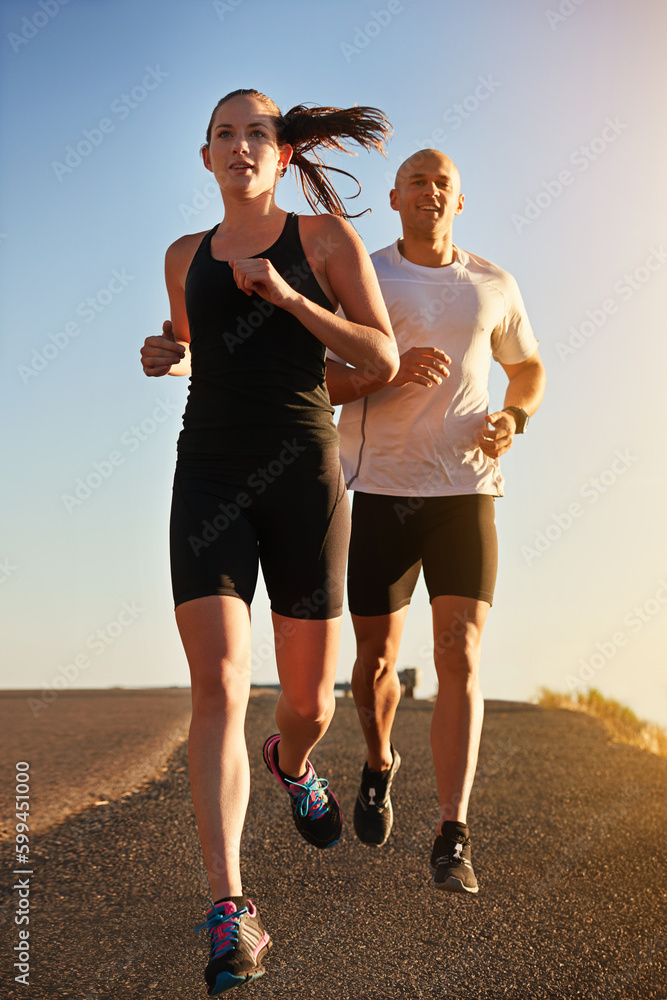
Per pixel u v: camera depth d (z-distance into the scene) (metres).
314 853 6.40
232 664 4.05
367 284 4.53
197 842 6.46
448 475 5.83
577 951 4.75
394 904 5.42
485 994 4.25
